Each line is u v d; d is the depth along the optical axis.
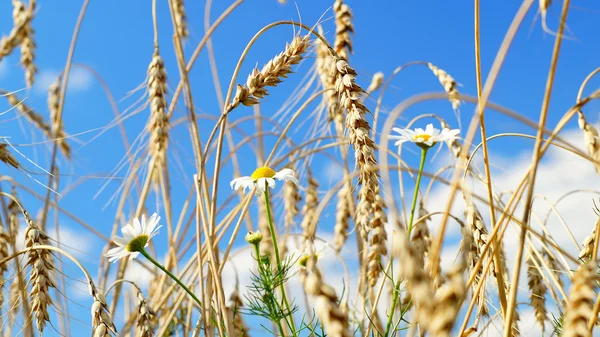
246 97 0.47
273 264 0.53
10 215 0.56
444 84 0.57
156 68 0.58
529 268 0.51
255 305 0.47
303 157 0.65
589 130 0.41
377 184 0.43
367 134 0.43
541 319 0.50
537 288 0.50
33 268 0.46
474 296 0.38
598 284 0.39
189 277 0.58
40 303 0.45
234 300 0.52
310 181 0.66
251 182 0.50
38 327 0.45
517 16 0.33
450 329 0.22
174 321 0.57
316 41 0.48
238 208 0.55
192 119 0.52
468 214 0.41
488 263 0.38
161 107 0.58
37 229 0.47
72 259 0.42
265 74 0.47
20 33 0.70
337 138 0.64
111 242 0.67
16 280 0.51
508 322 0.35
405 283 0.39
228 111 0.47
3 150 0.47
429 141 0.44
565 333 0.29
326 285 0.27
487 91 0.33
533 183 0.34
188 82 0.55
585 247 0.43
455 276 0.23
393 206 0.24
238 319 0.51
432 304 0.22
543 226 0.50
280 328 0.46
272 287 0.47
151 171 0.59
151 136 0.58
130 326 0.59
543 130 0.34
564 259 0.47
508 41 0.33
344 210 0.61
